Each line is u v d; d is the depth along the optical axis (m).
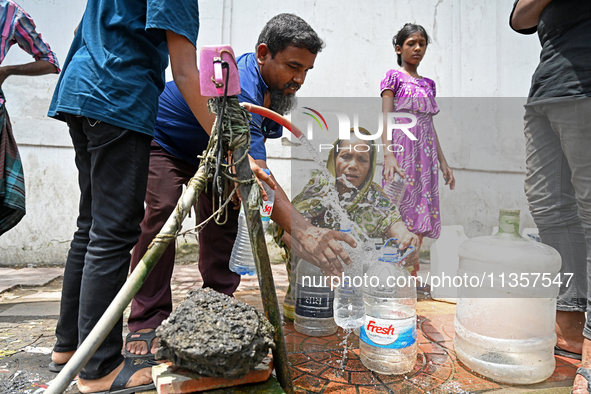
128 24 1.10
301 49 1.53
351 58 3.86
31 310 1.98
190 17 1.07
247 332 0.89
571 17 1.23
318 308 1.38
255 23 3.70
